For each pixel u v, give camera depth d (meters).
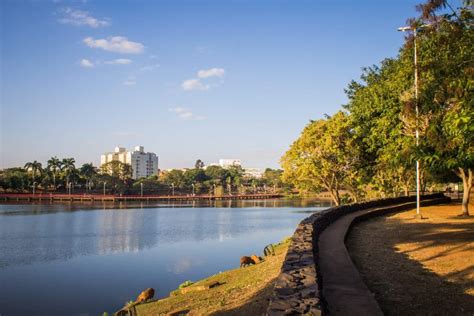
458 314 8.16
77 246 44.22
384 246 16.14
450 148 15.73
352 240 17.83
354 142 42.25
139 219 79.12
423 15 15.31
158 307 16.91
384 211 31.14
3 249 42.00
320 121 45.97
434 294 9.46
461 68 15.27
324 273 9.58
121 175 196.12
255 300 11.91
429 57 25.56
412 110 17.00
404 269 11.96
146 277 29.69
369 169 44.66
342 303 7.25
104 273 31.03
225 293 15.76
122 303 23.73
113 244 45.69
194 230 59.12
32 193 171.12
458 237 18.02
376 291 9.73
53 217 83.12
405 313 8.22
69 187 174.38
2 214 91.12
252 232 56.31
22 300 24.34
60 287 27.23
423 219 27.05
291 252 9.23
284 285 6.51
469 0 14.60
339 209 24.16
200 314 13.01
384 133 35.38
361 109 39.72
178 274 30.45
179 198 183.75
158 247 43.34
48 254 39.22
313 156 44.59
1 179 165.62
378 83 40.66
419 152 16.80
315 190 50.56
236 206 131.38
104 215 89.50
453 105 15.27
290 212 98.81
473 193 45.28
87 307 23.00
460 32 15.39
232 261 34.81
